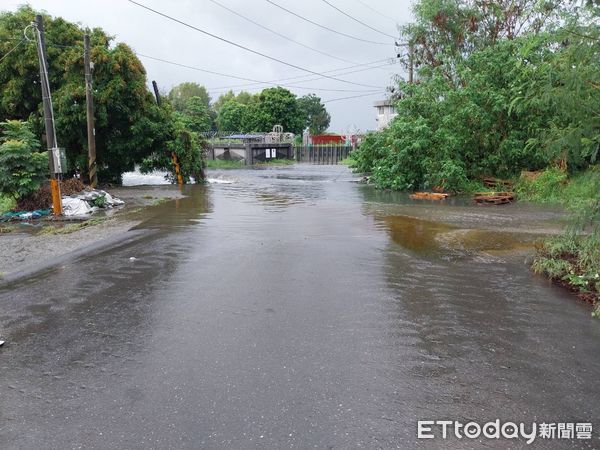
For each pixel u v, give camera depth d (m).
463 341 4.61
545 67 6.20
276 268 7.23
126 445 3.03
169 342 4.58
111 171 25.94
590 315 5.34
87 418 3.32
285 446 3.00
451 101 19.28
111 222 12.40
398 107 21.16
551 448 3.00
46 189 14.98
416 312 5.40
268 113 67.06
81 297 6.02
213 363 4.13
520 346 4.50
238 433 3.13
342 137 58.88
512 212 13.59
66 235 10.55
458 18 25.72
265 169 43.34
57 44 22.77
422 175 20.14
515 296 5.99
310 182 26.72
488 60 19.38
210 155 57.00
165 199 17.97
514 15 24.30
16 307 5.69
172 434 3.13
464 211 13.87
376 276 6.83
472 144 19.45
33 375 3.97
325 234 10.05
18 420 3.31
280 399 3.54
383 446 3.01
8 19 22.25
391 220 12.04
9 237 10.66
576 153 6.06
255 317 5.20
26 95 22.38
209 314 5.31
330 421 3.27
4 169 14.08
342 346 4.47
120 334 4.80
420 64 27.17
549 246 7.87
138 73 23.81
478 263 7.63
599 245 6.90
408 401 3.53
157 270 7.27
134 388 3.72
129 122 24.28
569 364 4.13
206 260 7.82
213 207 15.14
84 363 4.17
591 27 5.43
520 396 3.61
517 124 18.55
